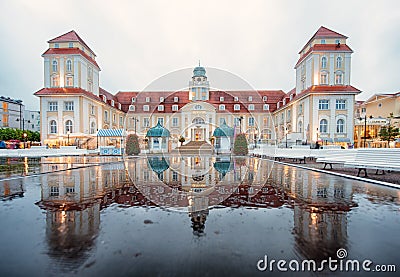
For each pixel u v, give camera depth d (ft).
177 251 8.54
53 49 96.73
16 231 10.30
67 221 11.57
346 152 30.73
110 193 17.70
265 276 7.09
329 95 86.28
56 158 59.41
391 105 103.30
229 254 8.38
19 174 27.91
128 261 7.82
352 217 12.30
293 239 9.62
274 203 14.97
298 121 97.14
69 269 7.35
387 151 23.67
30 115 191.01
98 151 80.23
